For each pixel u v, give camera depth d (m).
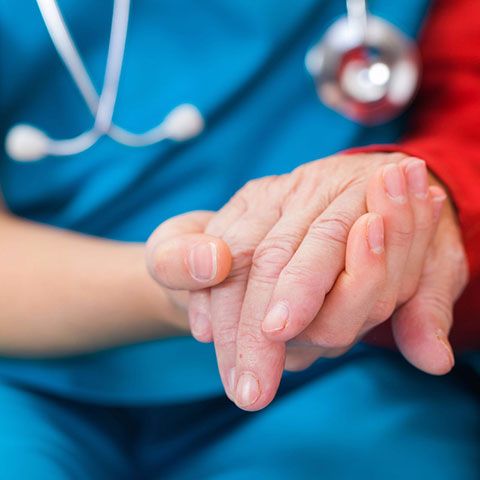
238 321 0.69
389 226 0.69
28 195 0.97
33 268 0.87
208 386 0.95
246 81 0.95
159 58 0.95
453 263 0.81
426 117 1.05
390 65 0.95
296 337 0.70
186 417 0.99
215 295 0.70
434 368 0.75
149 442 0.99
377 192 0.69
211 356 0.95
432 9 1.05
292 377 0.98
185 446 0.97
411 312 0.77
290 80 0.98
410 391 0.95
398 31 0.98
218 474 0.87
